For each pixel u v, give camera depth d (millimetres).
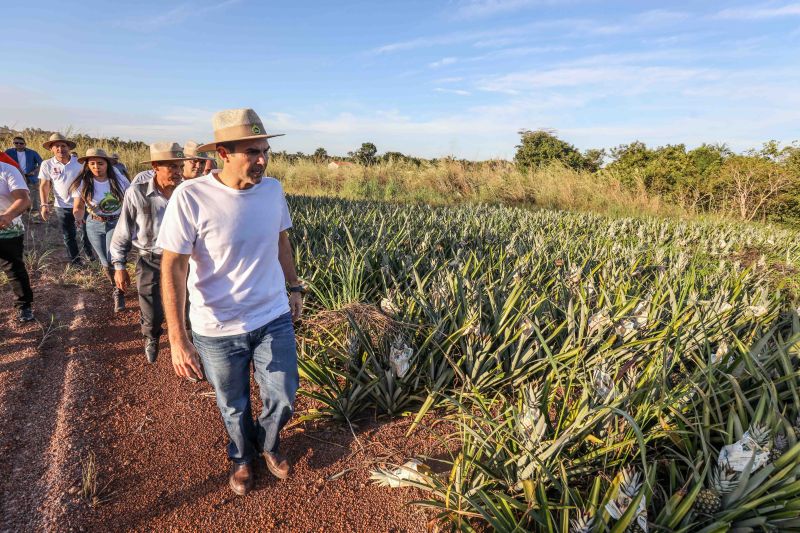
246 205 2297
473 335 3410
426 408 3010
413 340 3475
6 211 4191
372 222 7629
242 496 2584
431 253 5781
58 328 4574
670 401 2283
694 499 1836
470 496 2262
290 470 2781
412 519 2434
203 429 3189
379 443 3014
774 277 5695
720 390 2355
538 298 3916
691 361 3123
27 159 9227
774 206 15344
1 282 5598
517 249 6117
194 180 2275
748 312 3469
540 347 3344
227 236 2260
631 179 17031
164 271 2205
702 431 2113
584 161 23891
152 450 2949
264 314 2465
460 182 19125
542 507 1963
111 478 2682
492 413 3121
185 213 2201
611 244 7254
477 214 10062
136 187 3746
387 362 3381
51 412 3279
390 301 3666
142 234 3762
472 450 2471
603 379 2477
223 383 2469
